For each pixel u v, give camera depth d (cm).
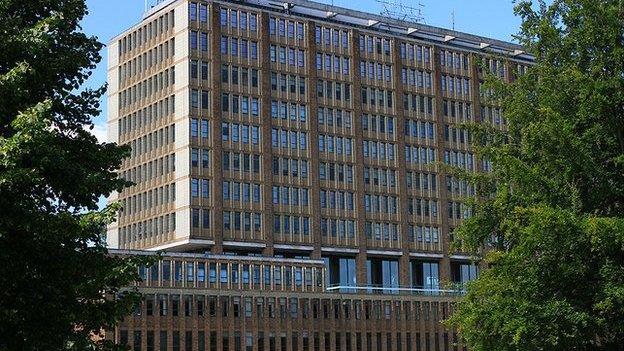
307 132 14675
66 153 3278
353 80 15212
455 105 16138
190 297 12550
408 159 15550
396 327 14400
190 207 13462
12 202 2964
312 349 13462
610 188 3588
